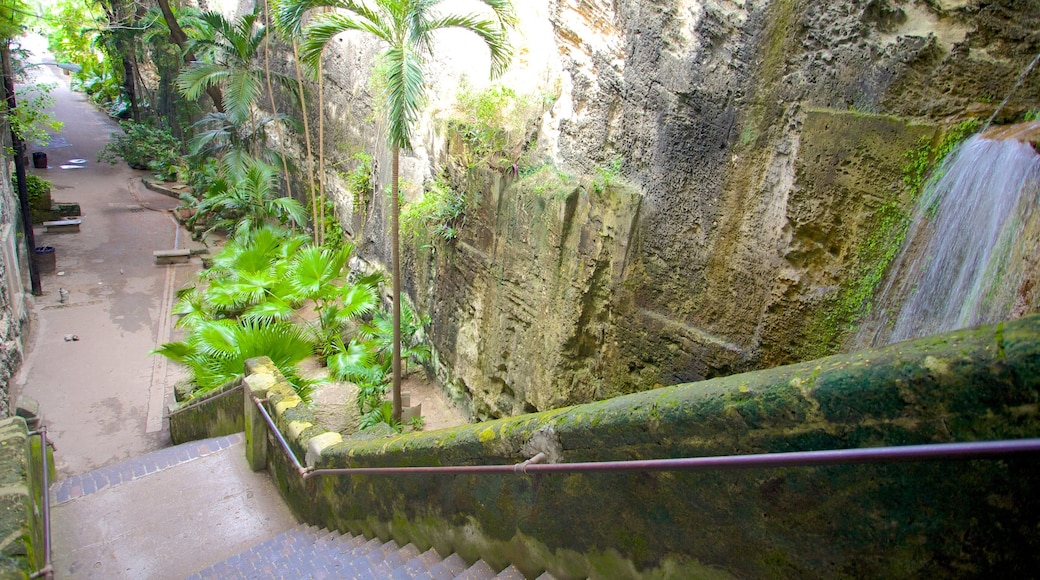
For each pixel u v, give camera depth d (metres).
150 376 12.77
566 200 7.77
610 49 7.25
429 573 3.68
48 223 20.56
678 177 6.64
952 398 1.68
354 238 16.19
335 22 8.74
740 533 2.27
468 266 10.19
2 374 10.84
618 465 2.46
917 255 4.68
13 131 14.80
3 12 14.58
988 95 4.47
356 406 11.04
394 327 10.07
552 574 3.15
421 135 11.94
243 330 9.29
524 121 8.95
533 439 3.06
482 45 10.24
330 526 5.62
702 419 2.28
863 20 4.99
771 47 5.66
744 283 6.13
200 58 22.95
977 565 1.72
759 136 5.86
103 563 5.67
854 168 5.10
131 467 7.15
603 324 7.76
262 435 7.04
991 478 1.66
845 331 5.29
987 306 3.88
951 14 4.62
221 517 6.39
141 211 23.28
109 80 38.50
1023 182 3.79
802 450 2.05
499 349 9.50
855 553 1.97
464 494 3.70
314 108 18.05
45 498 4.86
